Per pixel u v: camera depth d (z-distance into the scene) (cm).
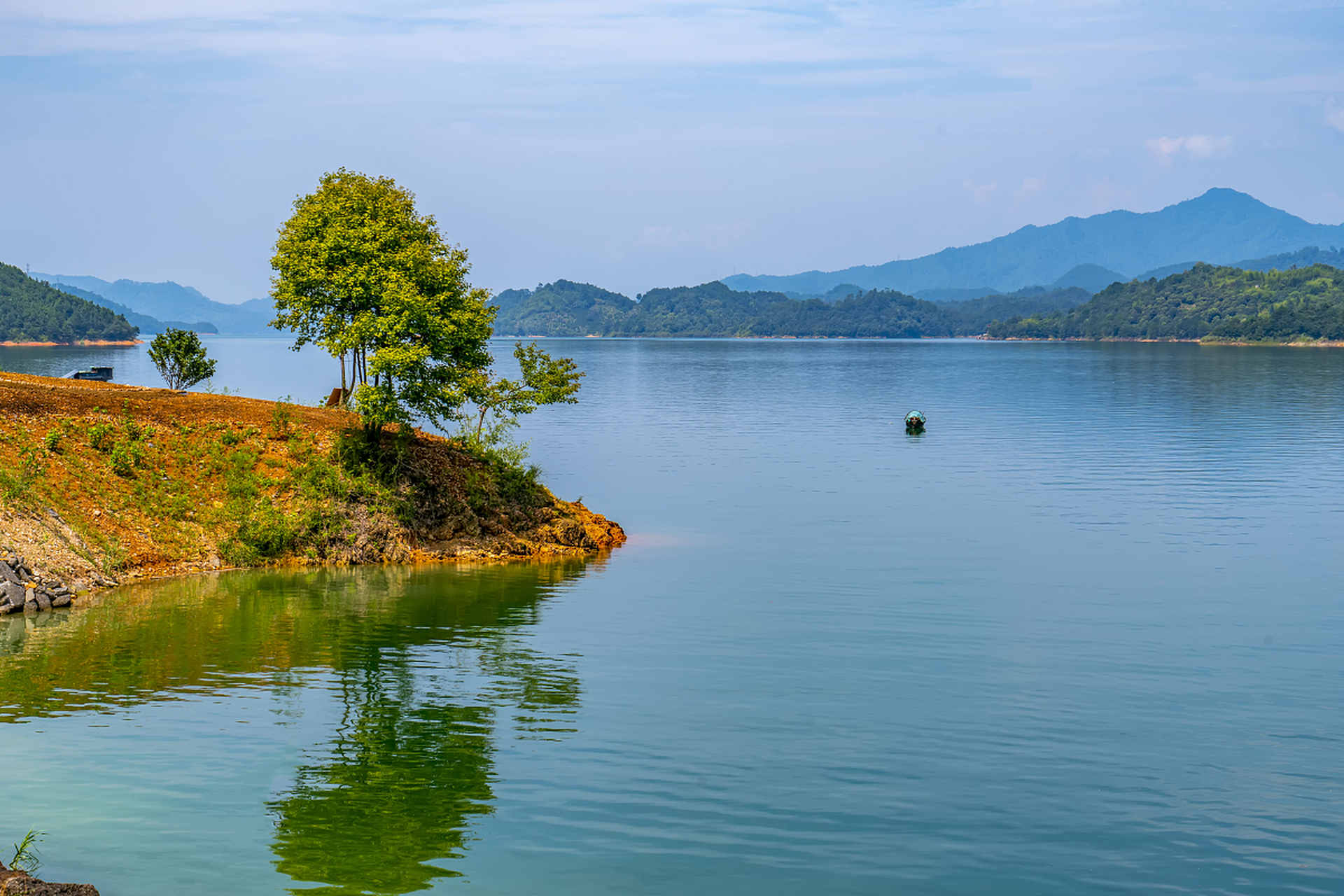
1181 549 5438
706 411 13600
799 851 2109
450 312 5200
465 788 2380
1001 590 4512
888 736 2758
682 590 4459
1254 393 15850
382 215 5350
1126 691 3170
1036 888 1989
